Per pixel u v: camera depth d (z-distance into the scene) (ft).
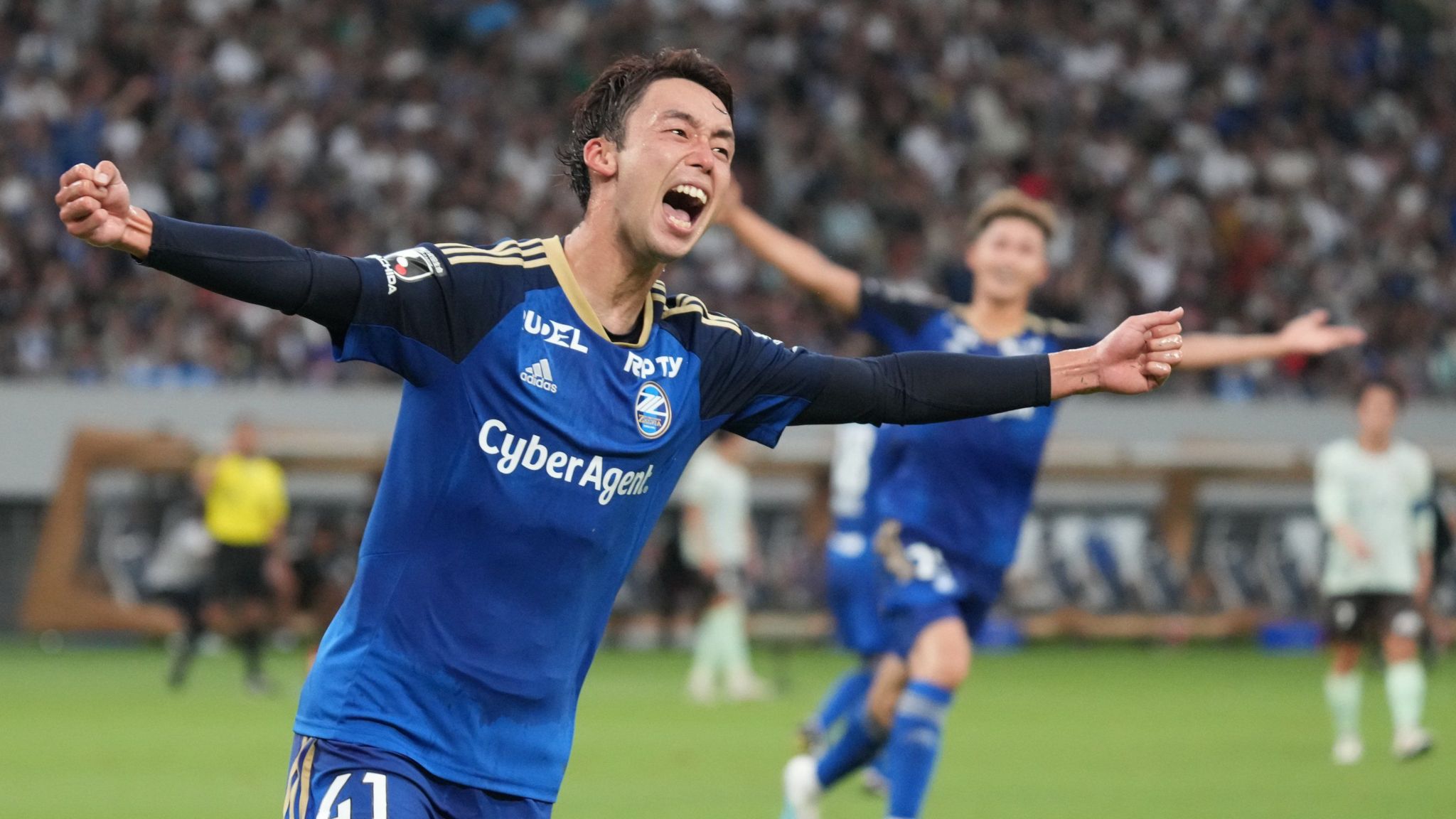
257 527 161.99
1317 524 238.07
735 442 162.40
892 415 40.65
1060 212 288.30
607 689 169.17
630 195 36.40
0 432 210.18
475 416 35.65
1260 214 294.87
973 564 72.38
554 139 279.28
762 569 219.82
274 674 179.42
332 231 254.27
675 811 89.61
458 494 35.76
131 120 261.24
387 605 36.06
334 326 34.83
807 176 281.95
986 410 41.01
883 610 73.36
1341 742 114.83
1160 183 298.15
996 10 319.88
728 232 262.67
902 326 72.95
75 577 203.82
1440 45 339.77
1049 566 229.66
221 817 87.25
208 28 276.21
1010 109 306.55
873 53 304.71
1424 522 119.14
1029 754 116.98
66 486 204.23
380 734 35.68
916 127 297.94
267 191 254.88
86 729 127.75
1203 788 99.60
